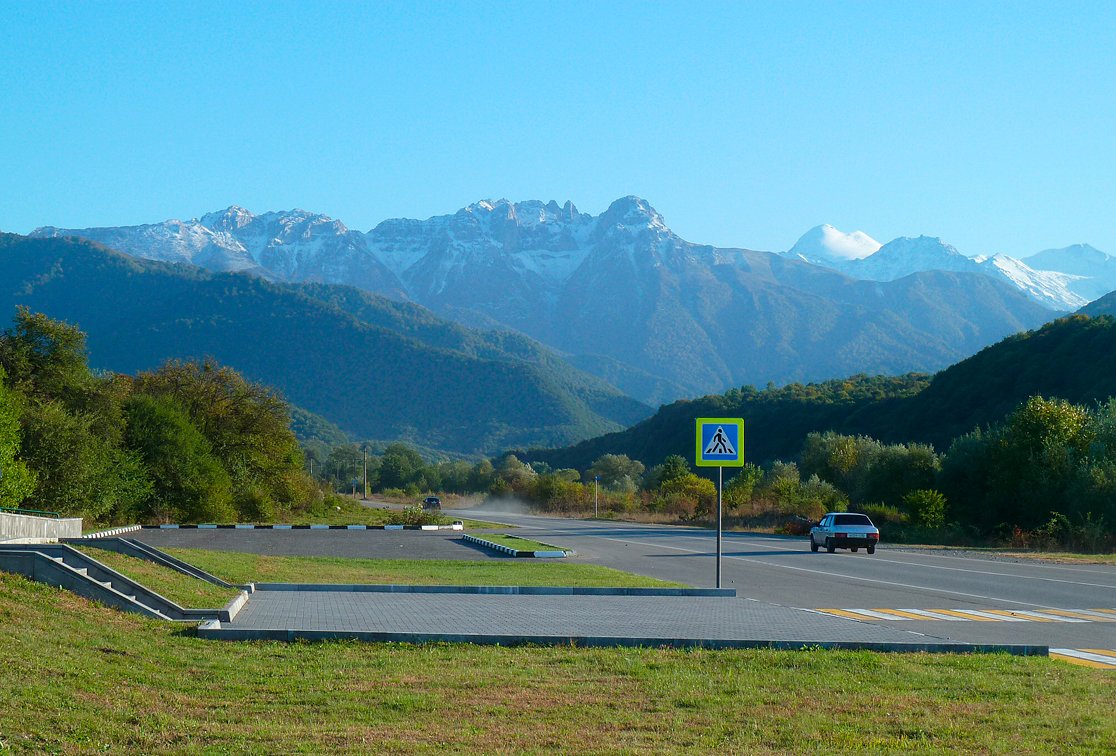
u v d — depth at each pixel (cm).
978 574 2781
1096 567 3183
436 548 3722
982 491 5378
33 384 4497
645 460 13750
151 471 5231
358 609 1619
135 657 1066
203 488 5409
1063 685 1038
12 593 1264
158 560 2097
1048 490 4731
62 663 977
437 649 1207
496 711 891
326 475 16762
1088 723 876
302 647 1197
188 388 6253
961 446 5600
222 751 745
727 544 4409
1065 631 1545
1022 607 1912
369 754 744
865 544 3775
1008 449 5084
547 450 18388
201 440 5584
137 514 5144
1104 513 4325
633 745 786
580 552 3666
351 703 906
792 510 6284
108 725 798
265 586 1955
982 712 912
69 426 4106
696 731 834
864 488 6291
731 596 2017
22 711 800
